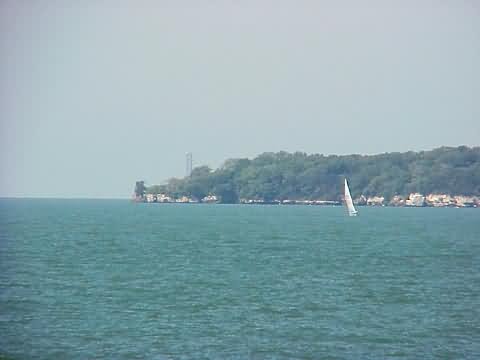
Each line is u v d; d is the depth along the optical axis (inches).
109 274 4798.2
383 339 3046.3
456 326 3292.3
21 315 3437.5
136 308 3609.7
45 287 4229.8
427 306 3747.5
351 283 4471.0
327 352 2847.0
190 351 2827.3
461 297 4018.2
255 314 3489.2
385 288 4286.4
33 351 2822.3
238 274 4837.6
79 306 3651.6
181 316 3427.7
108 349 2849.4
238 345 2923.2
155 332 3115.2
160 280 4532.5
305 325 3272.6
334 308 3654.0
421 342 3009.4
